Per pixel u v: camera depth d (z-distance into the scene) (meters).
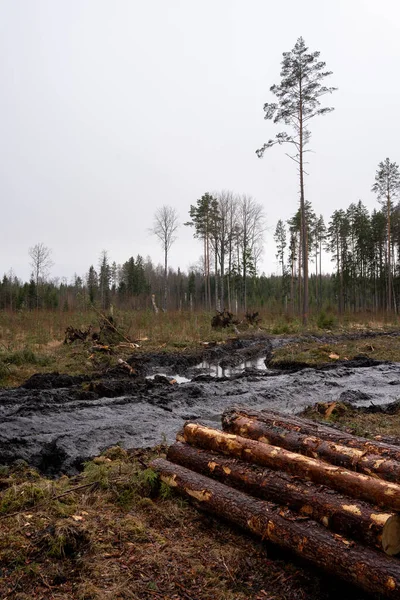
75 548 3.83
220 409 9.45
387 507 3.59
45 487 4.89
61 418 8.12
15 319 21.38
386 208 47.22
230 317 25.22
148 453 6.54
